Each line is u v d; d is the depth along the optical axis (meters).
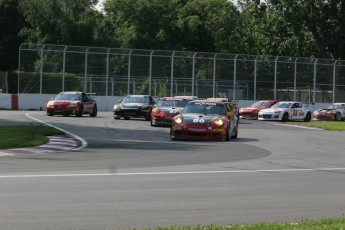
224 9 96.50
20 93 58.66
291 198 12.84
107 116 50.09
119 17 91.56
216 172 16.97
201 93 62.88
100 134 30.47
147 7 89.56
